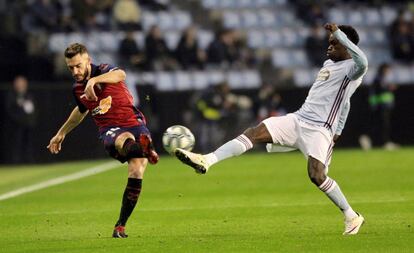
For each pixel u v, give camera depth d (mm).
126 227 38406
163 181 59844
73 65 33656
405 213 41094
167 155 86125
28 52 89938
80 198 51000
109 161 79688
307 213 41875
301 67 100375
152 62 91125
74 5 93750
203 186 56094
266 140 34875
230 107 85938
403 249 30625
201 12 105500
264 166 69875
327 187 34250
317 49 99000
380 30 108625
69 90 81438
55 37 92250
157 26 92562
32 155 80625
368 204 44875
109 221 40719
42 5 92875
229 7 106188
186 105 87062
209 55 95375
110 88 33938
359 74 34031
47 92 80938
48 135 81188
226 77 94938
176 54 93375
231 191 52719
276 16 106125
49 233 37344
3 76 89625
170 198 49906
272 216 41094
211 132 85500
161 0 104875
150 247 32000
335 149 89250
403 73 101188
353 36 35281
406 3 110312
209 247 31812
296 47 103188
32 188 58094
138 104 84688
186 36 93500
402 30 101625
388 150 85188
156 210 44469
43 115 81062
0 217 43188
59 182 61562
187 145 33656
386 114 88875
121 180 61312
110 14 96625
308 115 34750
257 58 100000
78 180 62375
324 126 34469
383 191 50719
